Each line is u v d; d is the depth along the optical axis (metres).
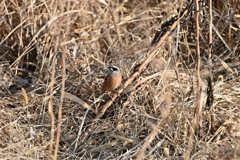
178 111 8.48
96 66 11.27
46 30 11.74
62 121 8.66
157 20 13.05
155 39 8.96
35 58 12.25
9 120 8.59
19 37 11.82
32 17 11.63
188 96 8.39
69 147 7.86
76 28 12.99
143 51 9.95
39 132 8.25
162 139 7.82
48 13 11.72
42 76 10.91
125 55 11.23
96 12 13.25
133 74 8.22
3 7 11.84
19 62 11.90
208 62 8.01
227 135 7.84
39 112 9.41
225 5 11.59
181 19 8.43
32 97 9.84
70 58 11.10
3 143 7.63
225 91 9.45
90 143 8.13
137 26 12.58
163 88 8.95
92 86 9.83
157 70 9.73
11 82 10.80
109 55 11.91
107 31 12.27
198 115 7.27
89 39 12.30
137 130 8.46
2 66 11.39
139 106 8.77
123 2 14.39
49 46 11.38
